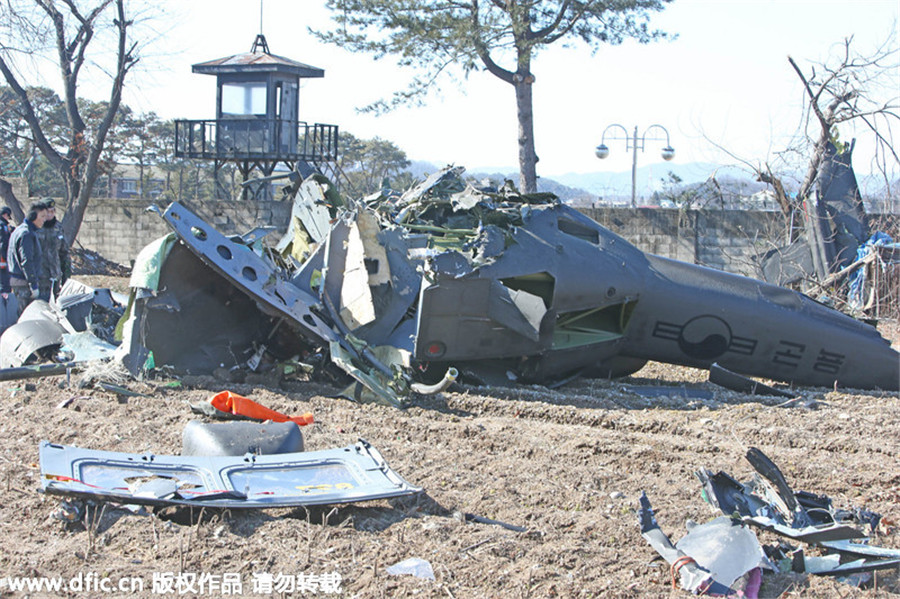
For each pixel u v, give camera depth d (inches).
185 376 390.0
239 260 382.3
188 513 224.4
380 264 396.2
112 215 1030.4
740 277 442.6
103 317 447.5
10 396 355.6
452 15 866.8
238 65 983.6
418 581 191.0
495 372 409.7
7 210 552.4
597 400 386.0
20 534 212.4
